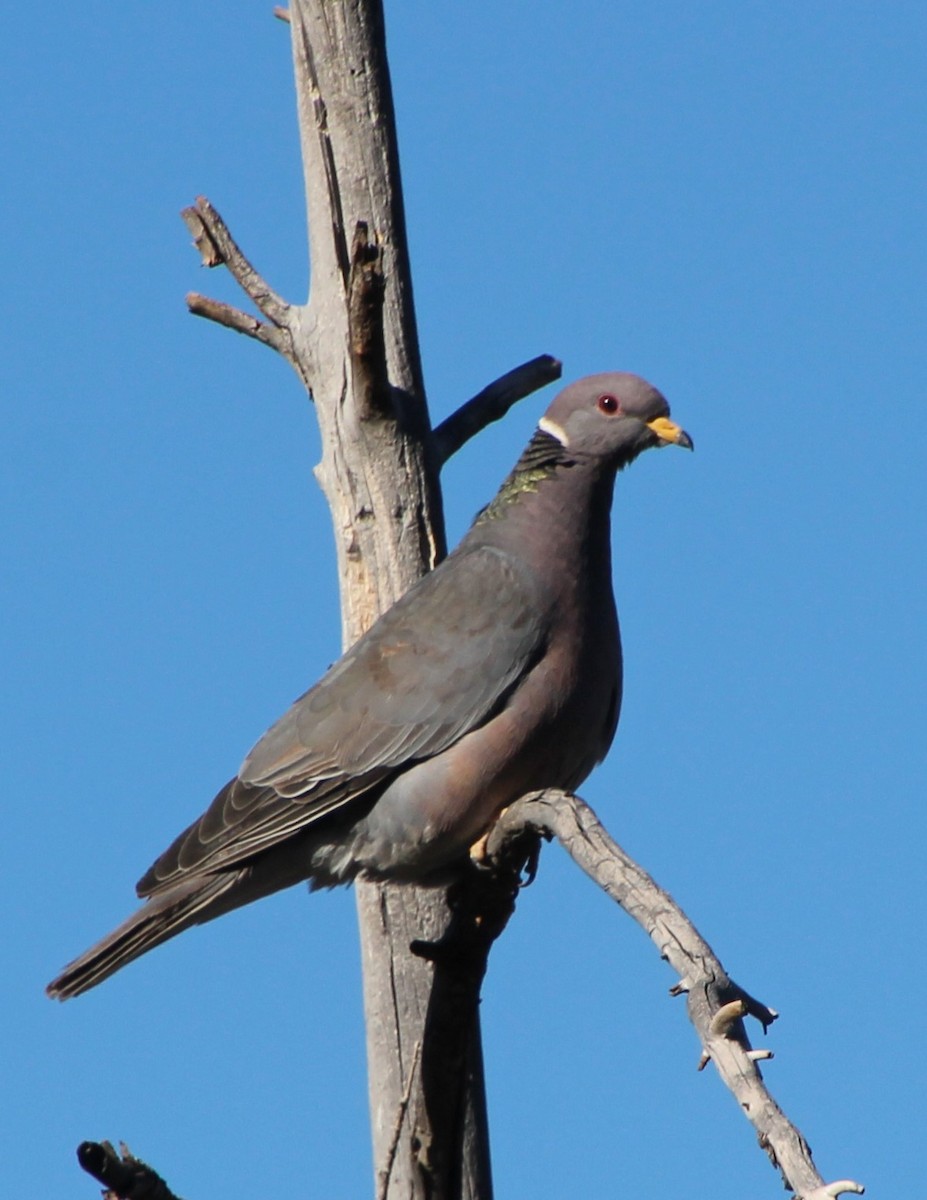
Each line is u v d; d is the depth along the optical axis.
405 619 11.85
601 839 8.78
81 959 11.46
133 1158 8.54
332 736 11.65
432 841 11.48
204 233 13.16
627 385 11.95
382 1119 11.89
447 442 12.98
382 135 13.05
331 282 12.89
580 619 11.60
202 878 11.69
